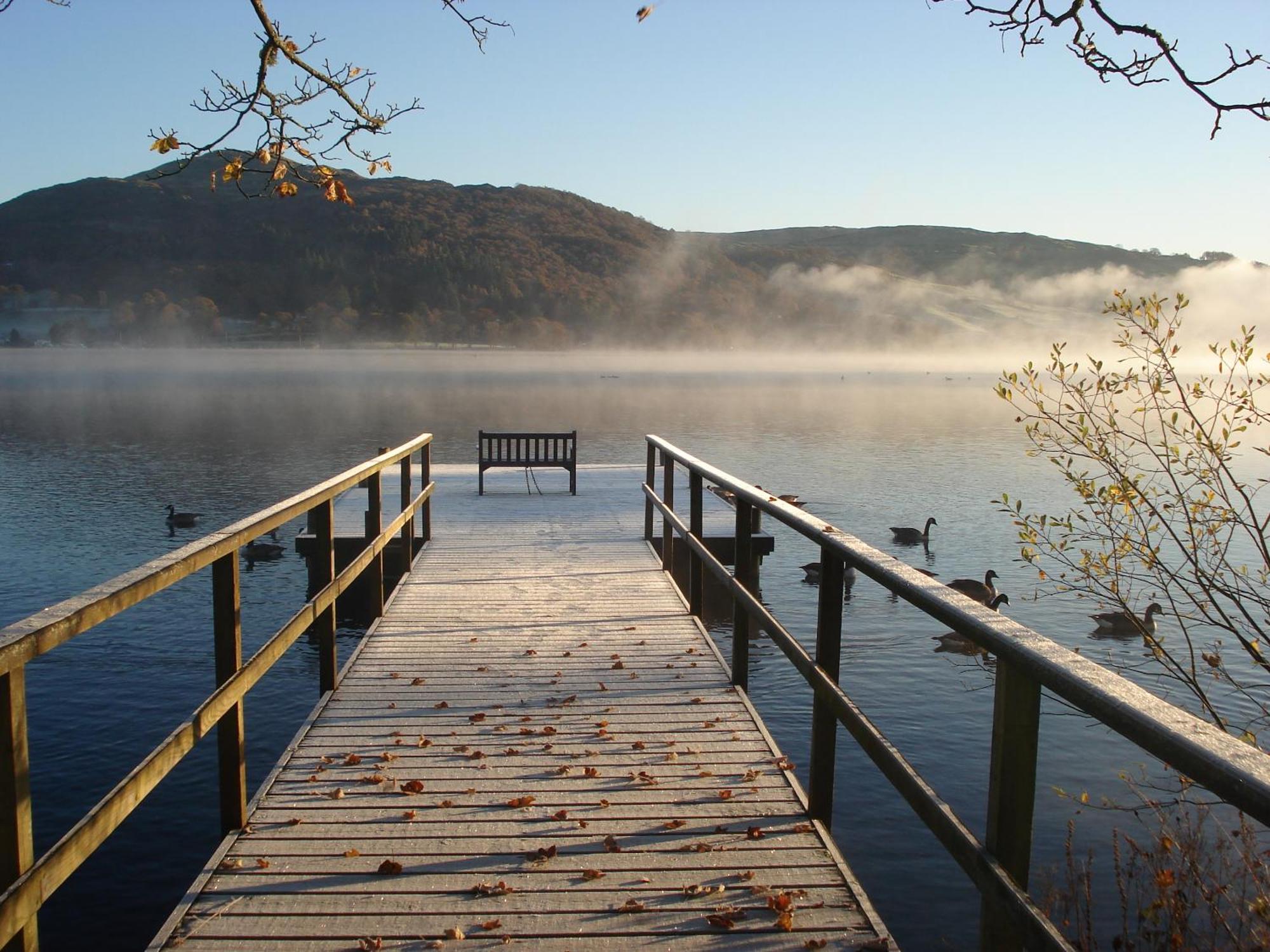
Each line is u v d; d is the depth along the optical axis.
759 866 3.46
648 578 8.48
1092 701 1.73
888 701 10.61
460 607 7.35
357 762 4.34
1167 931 5.19
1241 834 5.25
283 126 5.11
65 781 8.76
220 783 3.69
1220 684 10.30
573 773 4.25
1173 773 8.16
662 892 3.29
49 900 6.90
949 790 8.55
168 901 6.93
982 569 16.88
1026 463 30.55
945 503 23.41
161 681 11.10
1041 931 1.85
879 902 6.93
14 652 2.04
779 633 4.23
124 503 22.89
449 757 4.41
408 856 3.51
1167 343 5.71
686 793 4.04
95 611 2.42
